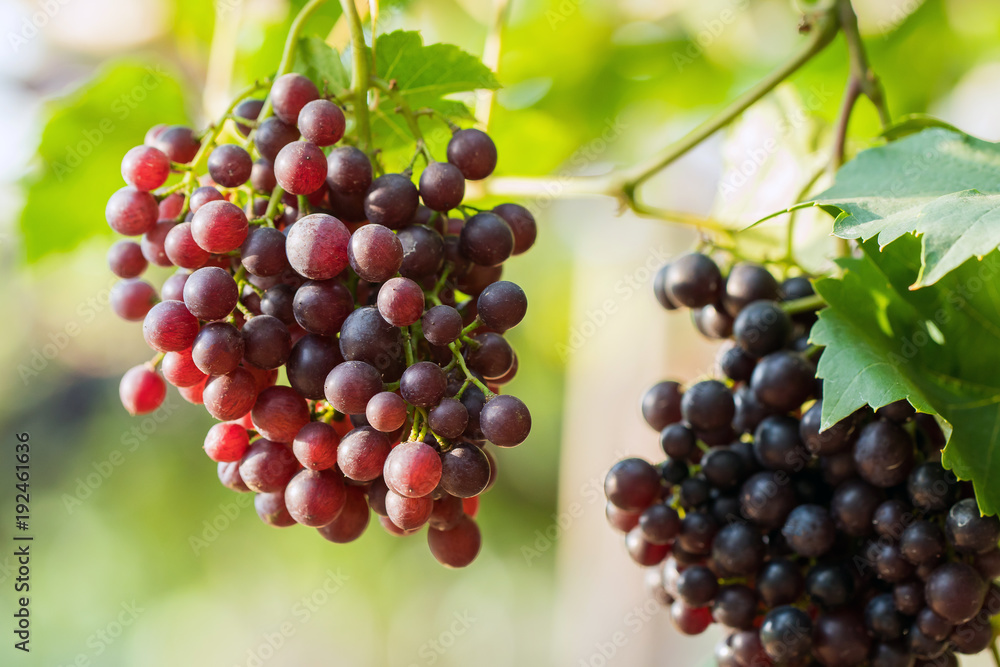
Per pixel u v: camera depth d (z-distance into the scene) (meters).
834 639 0.80
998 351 0.81
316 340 0.76
